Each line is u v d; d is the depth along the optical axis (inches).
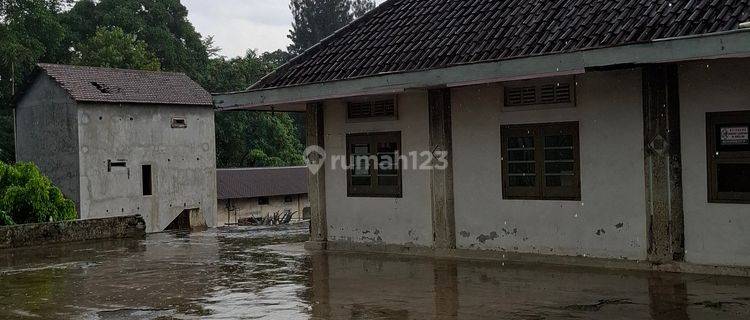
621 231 380.8
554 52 357.1
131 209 1135.0
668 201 363.9
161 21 1931.6
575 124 396.2
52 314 306.3
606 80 383.6
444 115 449.1
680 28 340.2
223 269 428.5
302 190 1556.3
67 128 1093.8
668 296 302.5
